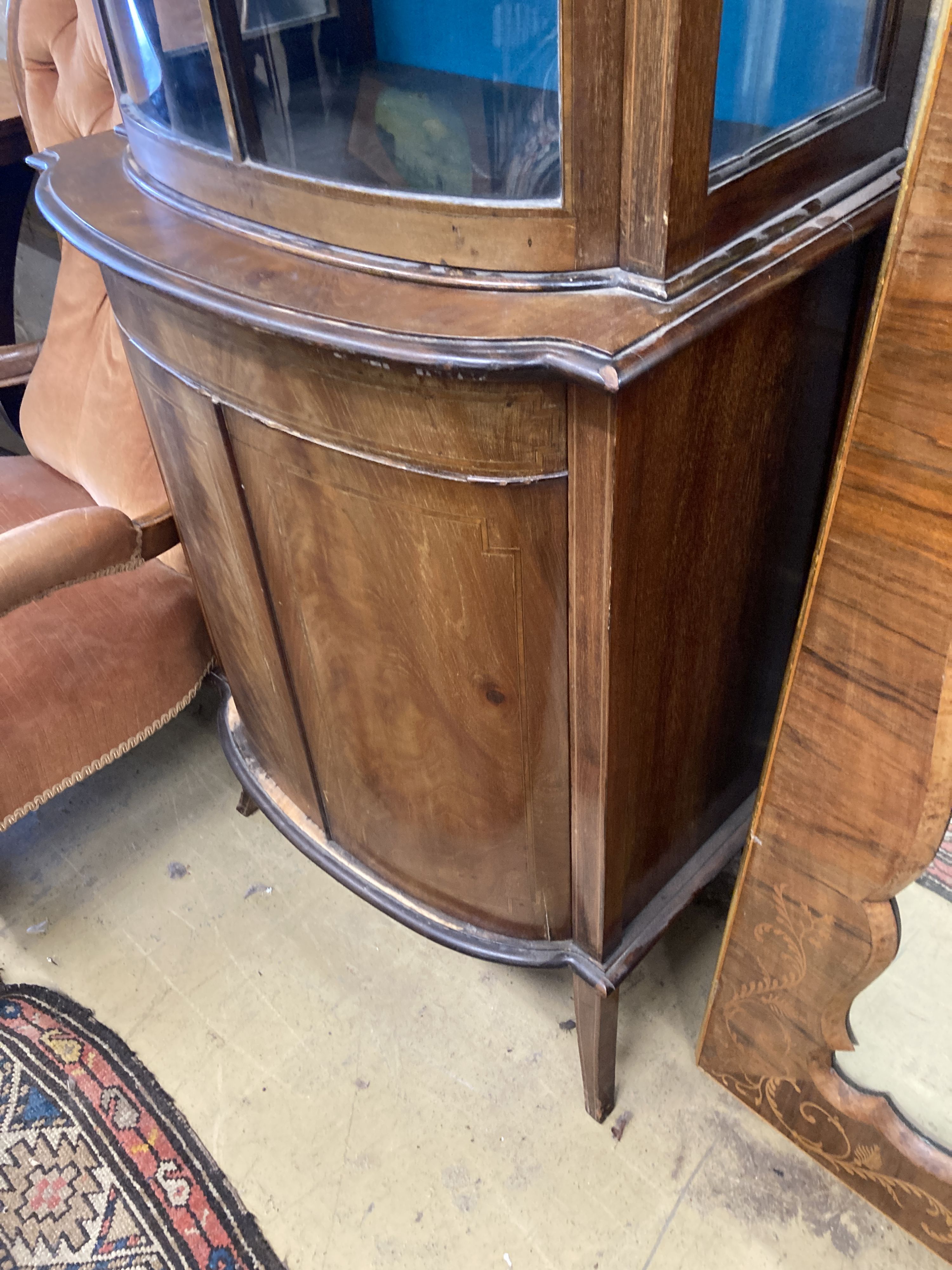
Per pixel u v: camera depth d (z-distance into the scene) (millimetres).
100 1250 1020
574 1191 1030
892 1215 965
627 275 608
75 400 1406
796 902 852
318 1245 1008
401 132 615
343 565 796
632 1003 1188
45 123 1344
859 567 658
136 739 1229
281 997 1231
